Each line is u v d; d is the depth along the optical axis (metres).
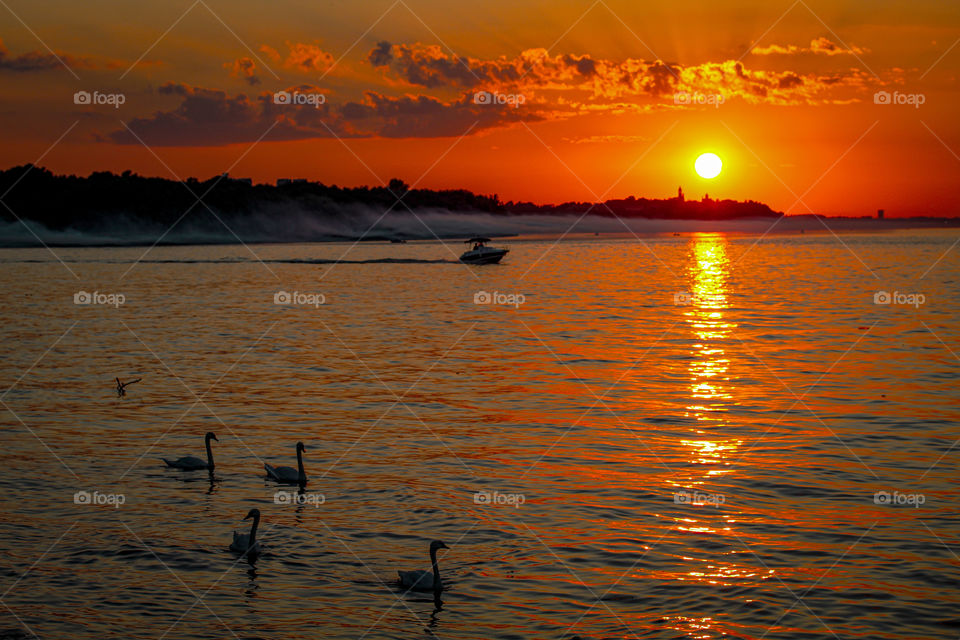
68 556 21.22
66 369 47.09
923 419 33.69
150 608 18.70
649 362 47.38
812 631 17.58
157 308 81.25
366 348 54.47
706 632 17.56
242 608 18.69
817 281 105.94
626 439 31.44
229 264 159.12
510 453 29.78
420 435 32.31
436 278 120.44
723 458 28.97
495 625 17.94
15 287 108.69
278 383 42.75
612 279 115.88
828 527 22.84
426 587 19.41
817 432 32.06
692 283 106.38
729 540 22.00
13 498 25.30
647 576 20.05
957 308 71.69
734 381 41.69
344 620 18.17
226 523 23.34
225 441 31.69
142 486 26.47
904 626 17.73
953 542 21.80
